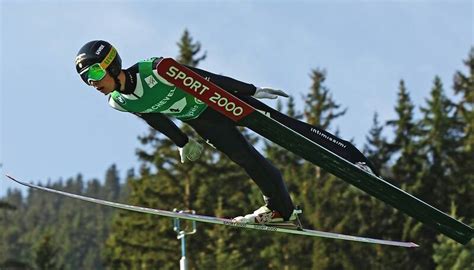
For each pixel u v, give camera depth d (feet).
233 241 143.23
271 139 34.58
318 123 190.70
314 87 193.06
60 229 458.91
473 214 171.12
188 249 144.36
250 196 153.48
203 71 34.14
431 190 175.01
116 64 32.78
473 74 212.23
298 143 34.47
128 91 33.12
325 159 35.01
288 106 194.70
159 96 33.50
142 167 154.40
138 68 32.99
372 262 153.28
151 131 154.40
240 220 38.24
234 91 34.71
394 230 160.04
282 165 183.83
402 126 191.31
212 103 33.32
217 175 152.76
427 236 158.40
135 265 149.69
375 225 159.22
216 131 35.58
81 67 32.81
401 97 192.75
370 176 35.40
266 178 36.99
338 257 149.69
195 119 35.17
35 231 442.91
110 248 162.81
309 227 155.33
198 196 149.18
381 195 36.22
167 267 145.28
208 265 139.44
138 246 149.69
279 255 147.64
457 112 198.29
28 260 336.29
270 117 34.76
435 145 181.88
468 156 177.99
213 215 149.89
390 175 192.44
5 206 182.29
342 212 157.38
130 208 39.09
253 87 34.96
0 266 171.12
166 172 151.53
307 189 159.02
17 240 416.46
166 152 152.35
